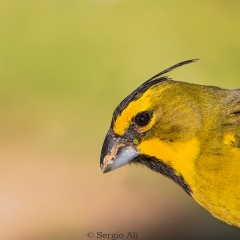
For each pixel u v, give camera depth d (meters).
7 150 17.17
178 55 18.95
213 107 8.44
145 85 8.63
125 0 20.23
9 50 19.31
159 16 19.73
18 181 15.92
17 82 18.98
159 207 14.75
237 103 8.44
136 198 15.05
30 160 16.73
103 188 15.40
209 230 14.15
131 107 8.59
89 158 16.86
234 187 8.20
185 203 14.84
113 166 8.70
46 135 17.69
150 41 19.25
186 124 8.41
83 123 17.88
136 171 15.41
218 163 8.23
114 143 8.70
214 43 19.09
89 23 19.75
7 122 18.20
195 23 19.53
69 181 15.80
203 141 8.33
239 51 19.00
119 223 14.23
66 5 20.11
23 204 15.12
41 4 20.02
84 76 18.80
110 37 19.39
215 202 8.37
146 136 8.56
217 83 18.27
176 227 14.30
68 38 19.44
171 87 8.55
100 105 18.31
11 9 19.94
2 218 14.70
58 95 18.70
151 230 14.13
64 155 17.02
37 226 14.39
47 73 19.00
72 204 14.97
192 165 8.36
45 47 19.34
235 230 14.09
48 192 15.44
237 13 19.69
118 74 18.72
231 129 8.30
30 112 18.36
